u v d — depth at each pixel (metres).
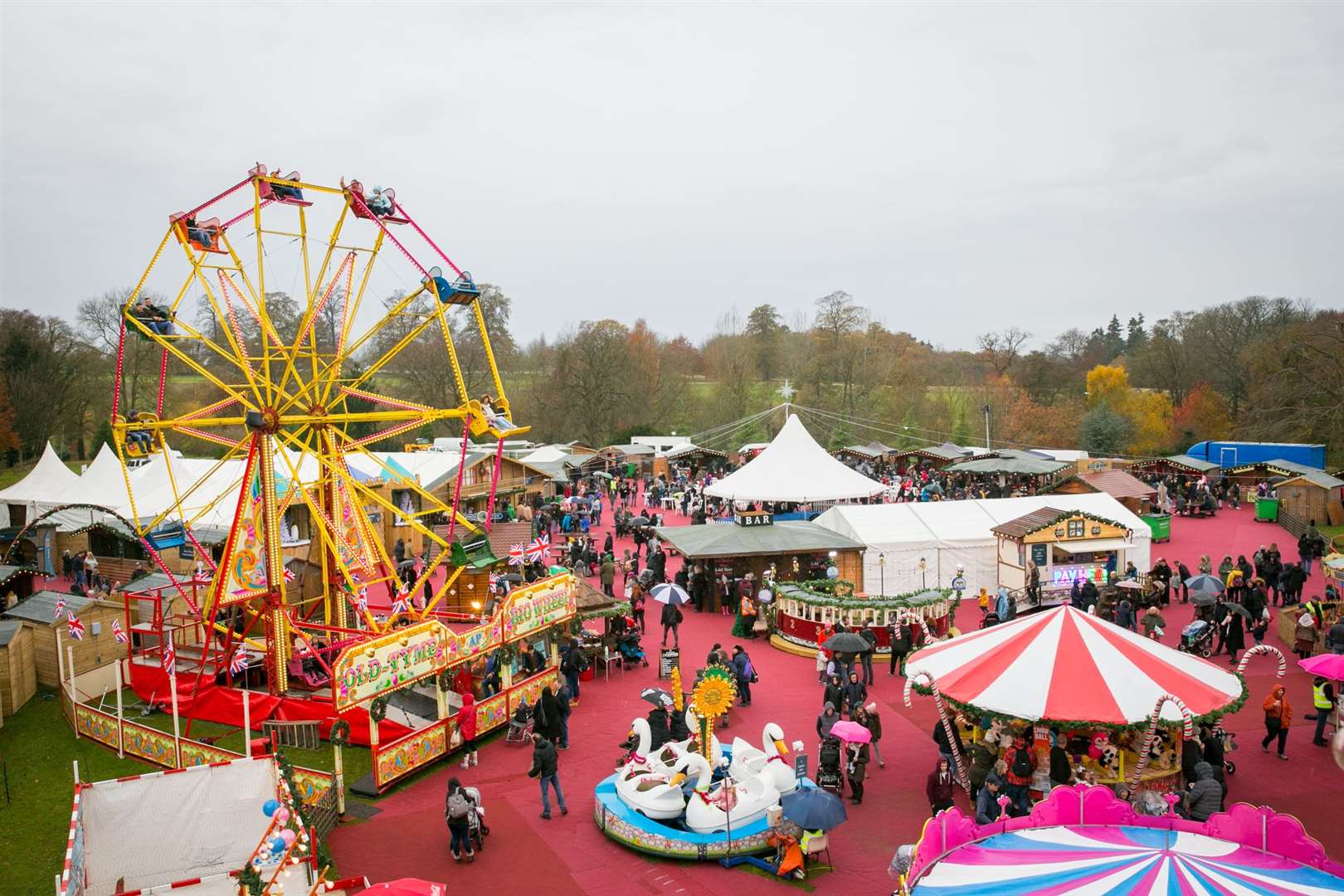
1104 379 90.56
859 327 96.81
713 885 13.73
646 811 15.10
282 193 22.83
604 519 54.56
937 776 15.36
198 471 40.44
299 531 35.56
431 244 23.70
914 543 32.66
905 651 23.73
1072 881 10.12
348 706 16.62
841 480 40.78
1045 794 15.61
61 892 11.62
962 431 86.69
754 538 31.88
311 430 24.22
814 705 21.77
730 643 27.84
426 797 17.22
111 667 24.59
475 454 48.59
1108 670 15.99
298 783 16.59
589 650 24.42
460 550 23.33
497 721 20.42
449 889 13.74
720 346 108.00
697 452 74.06
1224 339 89.50
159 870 14.71
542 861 14.59
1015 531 31.69
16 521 43.41
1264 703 19.62
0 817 16.70
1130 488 48.06
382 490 39.47
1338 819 15.66
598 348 90.25
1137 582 29.78
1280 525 48.78
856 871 14.06
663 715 17.86
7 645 22.25
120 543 36.44
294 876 12.80
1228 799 16.45
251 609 23.17
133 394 78.25
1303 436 68.00
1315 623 24.28
